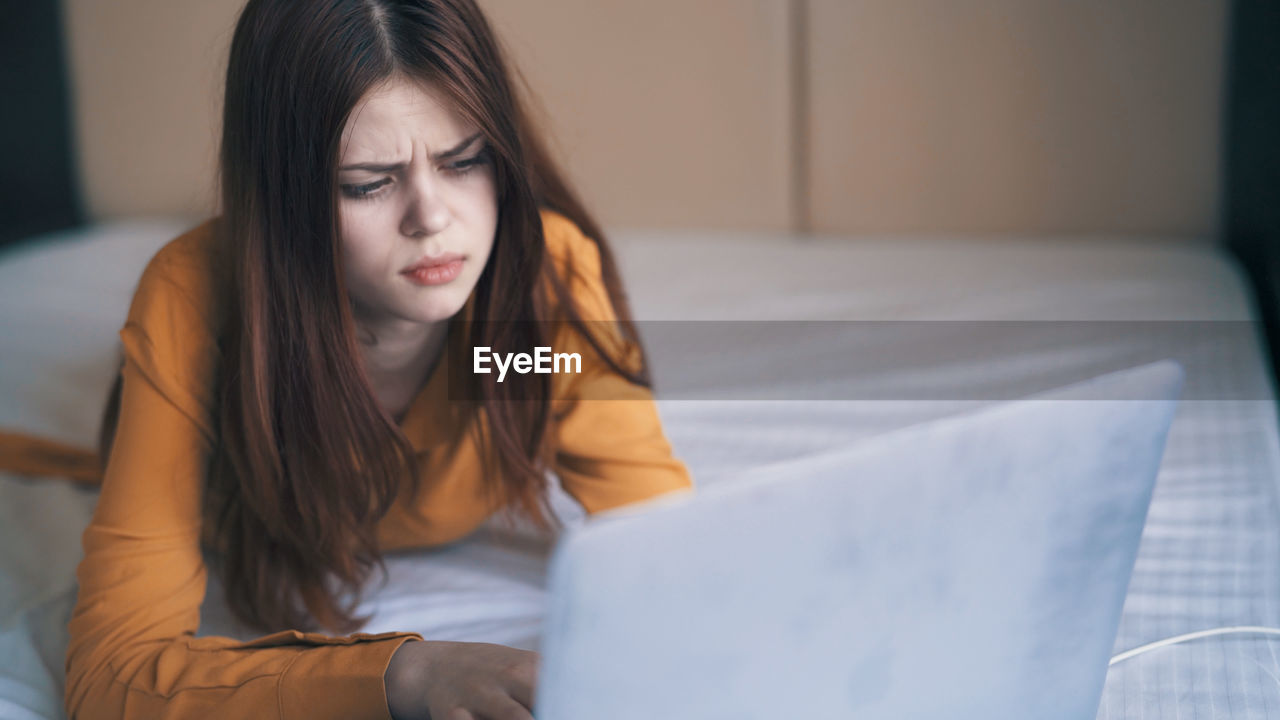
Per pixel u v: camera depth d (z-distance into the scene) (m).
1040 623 0.51
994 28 2.22
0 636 0.88
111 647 0.73
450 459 0.88
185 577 0.77
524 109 0.87
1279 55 1.67
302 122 0.66
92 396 1.48
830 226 2.45
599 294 0.91
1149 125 2.17
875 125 2.35
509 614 0.90
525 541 1.04
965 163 2.31
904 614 0.45
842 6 2.30
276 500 0.81
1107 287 1.84
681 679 0.40
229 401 0.78
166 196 2.70
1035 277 1.95
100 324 1.82
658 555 0.37
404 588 0.95
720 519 0.38
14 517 1.10
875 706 0.46
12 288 2.08
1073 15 2.16
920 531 0.43
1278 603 0.86
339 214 0.69
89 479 1.18
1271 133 1.71
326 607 0.87
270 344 0.74
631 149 2.51
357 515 0.84
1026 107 2.24
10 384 1.53
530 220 0.76
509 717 0.58
